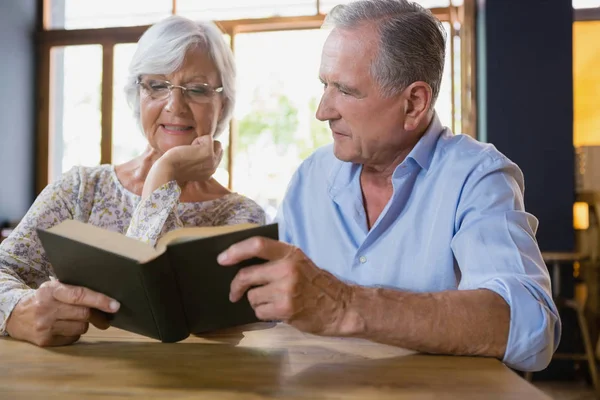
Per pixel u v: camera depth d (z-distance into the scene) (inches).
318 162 61.7
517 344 36.7
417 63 48.6
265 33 200.7
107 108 210.2
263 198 215.0
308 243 59.1
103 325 39.8
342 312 34.9
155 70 59.6
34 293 42.9
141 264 32.4
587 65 178.2
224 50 62.7
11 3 207.9
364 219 55.7
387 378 32.3
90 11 213.9
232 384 31.1
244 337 43.6
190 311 35.7
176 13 204.1
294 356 37.6
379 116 49.5
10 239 56.9
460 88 170.2
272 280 33.5
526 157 155.9
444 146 53.1
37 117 223.0
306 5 193.5
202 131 61.9
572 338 149.8
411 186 53.0
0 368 34.4
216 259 33.2
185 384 31.2
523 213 45.9
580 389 141.1
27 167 219.5
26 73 217.3
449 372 33.5
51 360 36.4
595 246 143.3
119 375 32.9
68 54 215.6
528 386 30.9
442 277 50.8
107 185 63.4
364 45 48.1
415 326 35.7
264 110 209.3
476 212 47.3
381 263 53.4
